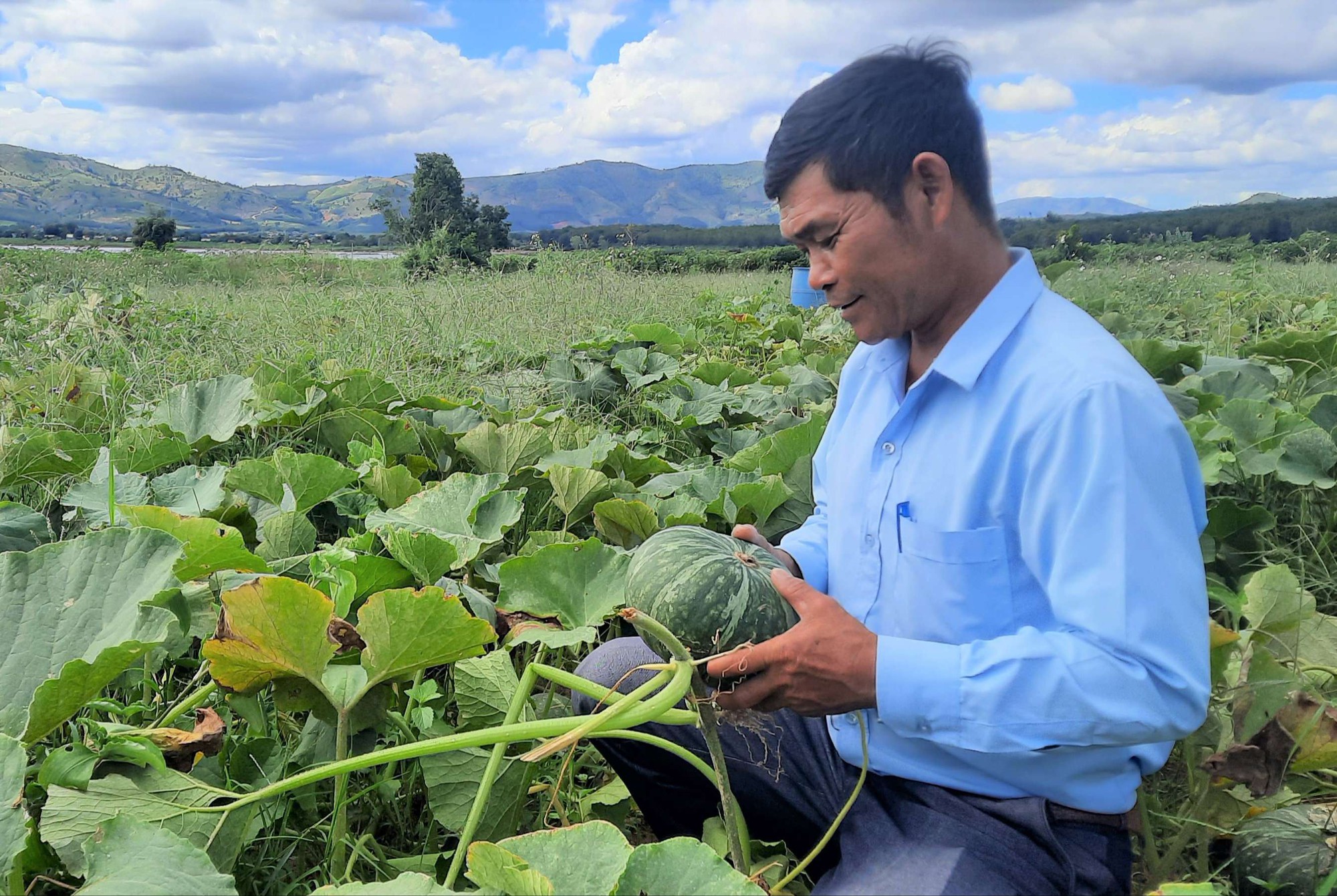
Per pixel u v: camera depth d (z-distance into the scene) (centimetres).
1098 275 821
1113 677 159
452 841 235
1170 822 233
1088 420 163
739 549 204
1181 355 514
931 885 169
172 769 189
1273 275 1163
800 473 385
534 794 246
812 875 224
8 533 273
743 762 215
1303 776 238
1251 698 216
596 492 349
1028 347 174
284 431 448
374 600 183
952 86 173
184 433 418
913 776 191
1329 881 167
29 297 993
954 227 177
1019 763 178
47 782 175
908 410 187
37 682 190
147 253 1641
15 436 385
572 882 149
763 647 174
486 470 400
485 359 703
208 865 153
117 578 205
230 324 746
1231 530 360
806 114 176
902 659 169
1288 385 573
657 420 559
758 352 812
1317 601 366
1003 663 165
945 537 180
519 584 237
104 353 592
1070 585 164
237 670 194
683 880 150
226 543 237
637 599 196
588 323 893
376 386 487
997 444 174
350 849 216
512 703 202
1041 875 176
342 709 199
